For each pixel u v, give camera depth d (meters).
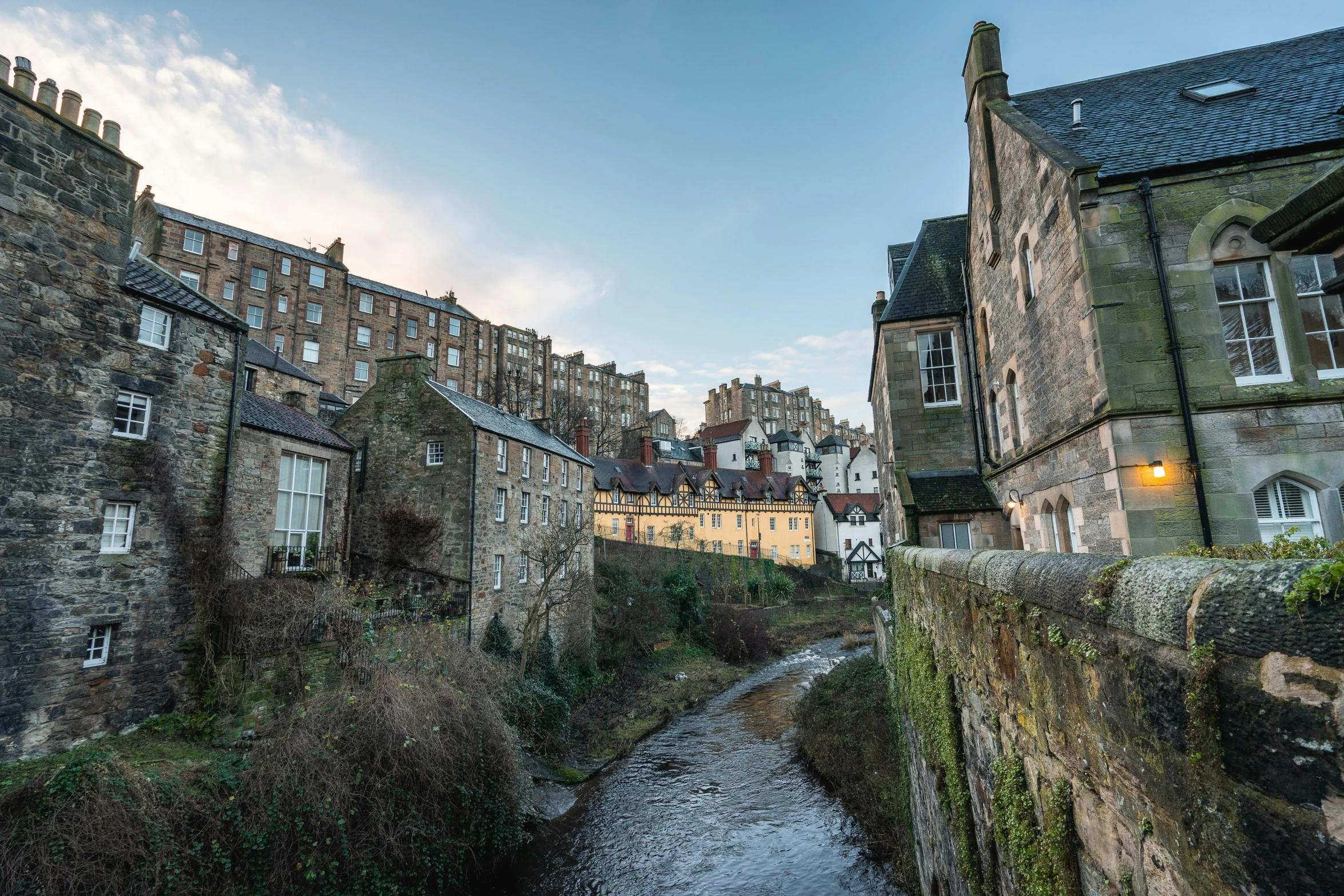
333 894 10.95
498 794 14.62
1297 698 2.02
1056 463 11.40
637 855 15.74
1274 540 5.32
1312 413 8.66
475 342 61.94
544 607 27.78
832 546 65.00
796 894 13.77
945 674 7.04
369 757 12.12
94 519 12.14
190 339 14.10
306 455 20.00
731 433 80.25
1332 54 11.60
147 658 12.77
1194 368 9.00
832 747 19.48
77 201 12.17
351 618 15.51
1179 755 2.54
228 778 10.84
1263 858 2.10
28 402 11.34
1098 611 3.18
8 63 11.45
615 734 23.89
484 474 24.45
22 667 11.03
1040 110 13.30
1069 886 3.67
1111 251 9.48
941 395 17.48
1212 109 10.99
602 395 90.06
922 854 10.57
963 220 19.69
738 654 36.38
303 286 49.44
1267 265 9.20
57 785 9.31
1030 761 4.36
